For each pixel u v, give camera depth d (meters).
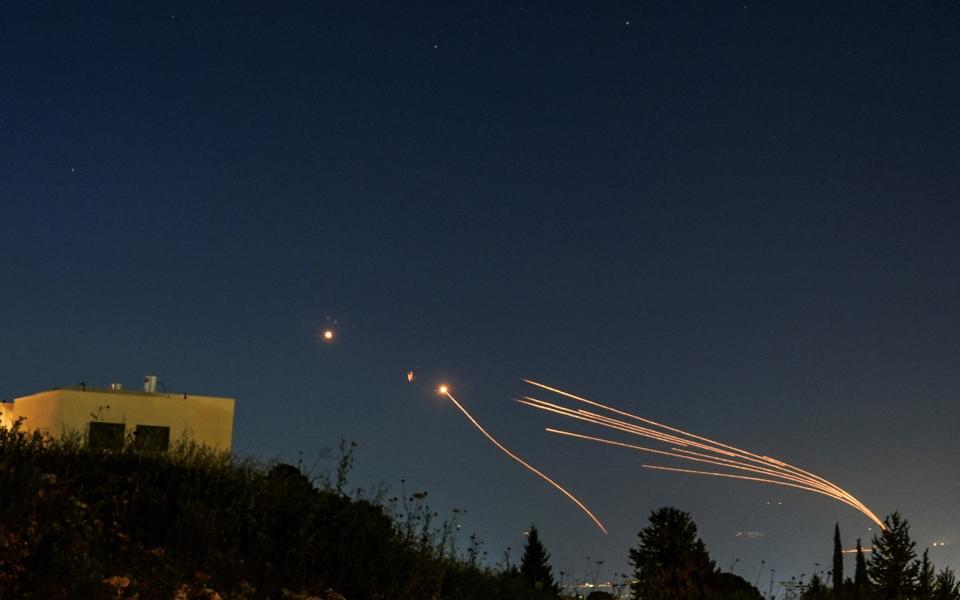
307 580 10.18
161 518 10.46
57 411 24.20
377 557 11.06
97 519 9.75
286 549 10.69
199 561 9.69
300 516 11.29
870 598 17.00
